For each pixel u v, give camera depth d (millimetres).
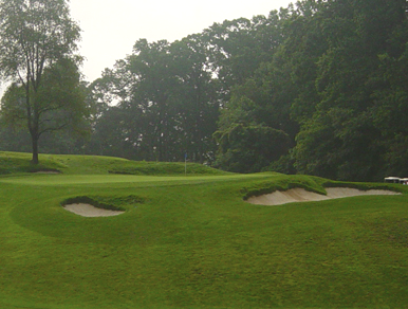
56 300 12156
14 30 37562
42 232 16391
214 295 12250
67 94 38406
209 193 21203
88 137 41844
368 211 17156
